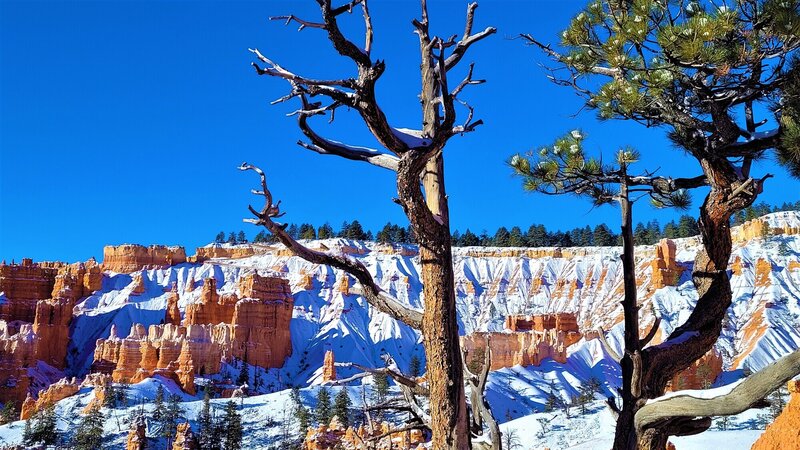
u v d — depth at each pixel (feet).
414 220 25.26
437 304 25.52
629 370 30.63
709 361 360.07
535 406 391.65
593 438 229.86
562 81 38.63
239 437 286.46
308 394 348.59
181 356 463.83
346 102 22.95
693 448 172.55
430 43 26.84
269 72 22.11
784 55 31.17
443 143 24.43
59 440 298.15
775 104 33.53
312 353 588.91
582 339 525.75
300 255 26.37
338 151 25.23
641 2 32.37
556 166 36.96
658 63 34.01
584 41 37.09
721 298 33.24
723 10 30.37
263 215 24.94
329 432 222.69
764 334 499.51
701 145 33.91
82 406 341.62
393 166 24.81
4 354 486.79
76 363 570.05
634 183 37.42
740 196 32.53
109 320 635.66
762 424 200.44
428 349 25.76
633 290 32.09
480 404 29.45
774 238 640.99
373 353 593.01
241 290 622.13
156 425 306.96
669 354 31.63
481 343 469.57
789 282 570.87
